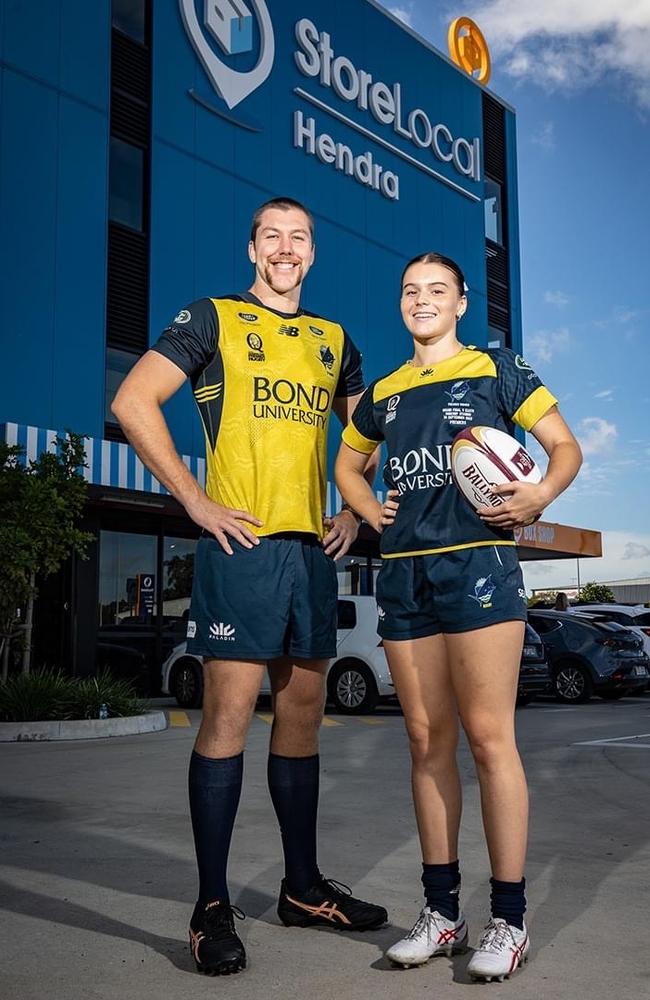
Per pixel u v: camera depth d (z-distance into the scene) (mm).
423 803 2918
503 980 2648
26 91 14648
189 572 16328
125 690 10883
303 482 3115
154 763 7445
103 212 15523
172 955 2877
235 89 18094
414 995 2543
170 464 2969
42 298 14477
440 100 23688
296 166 19281
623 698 16844
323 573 3164
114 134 15953
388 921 3227
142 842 4504
